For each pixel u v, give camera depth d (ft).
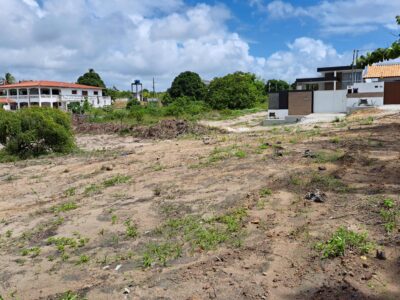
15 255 15.61
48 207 22.86
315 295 10.45
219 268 12.44
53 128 52.16
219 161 29.48
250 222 16.01
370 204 16.26
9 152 51.62
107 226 17.70
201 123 81.51
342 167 23.03
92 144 67.87
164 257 13.73
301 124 59.00
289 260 12.43
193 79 211.82
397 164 22.56
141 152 42.39
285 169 24.13
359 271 11.28
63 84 202.90
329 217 15.47
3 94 200.13
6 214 22.44
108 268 13.48
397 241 12.72
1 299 12.09
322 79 105.19
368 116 56.54
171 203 20.01
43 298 11.92
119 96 281.13
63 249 15.62
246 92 152.35
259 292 10.87
